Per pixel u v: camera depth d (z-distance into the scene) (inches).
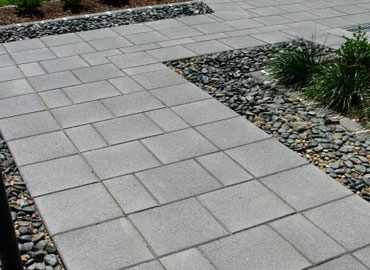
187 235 131.9
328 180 155.6
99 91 212.2
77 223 135.5
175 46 263.4
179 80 223.6
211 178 155.6
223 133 181.3
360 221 138.4
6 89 213.9
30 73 230.2
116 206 142.3
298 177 156.9
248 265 122.5
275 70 222.4
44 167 159.8
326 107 198.8
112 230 133.1
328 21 307.0
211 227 134.8
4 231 102.7
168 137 177.9
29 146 171.5
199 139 177.2
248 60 245.6
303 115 194.7
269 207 143.0
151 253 125.7
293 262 123.7
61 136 177.6
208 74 230.5
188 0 346.3
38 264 122.6
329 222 137.7
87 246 127.4
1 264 115.8
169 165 161.8
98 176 155.6
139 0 343.0
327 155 169.2
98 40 271.4
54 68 235.9
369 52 216.2
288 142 176.1
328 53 240.2
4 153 168.1
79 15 311.3
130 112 194.9
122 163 162.4
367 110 191.6
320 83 205.2
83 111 195.3
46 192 147.8
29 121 187.8
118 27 291.6
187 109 197.9
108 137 177.3
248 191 149.9
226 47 262.5
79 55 251.4
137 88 215.5
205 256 125.0
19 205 143.0
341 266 122.8
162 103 202.4
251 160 165.3
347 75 205.6
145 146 172.1
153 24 297.3
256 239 131.0
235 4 339.9
